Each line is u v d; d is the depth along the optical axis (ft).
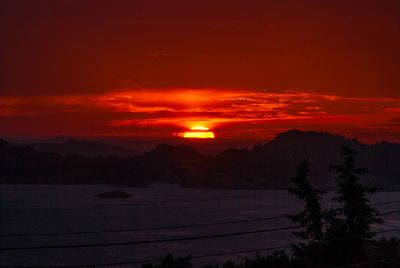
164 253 412.16
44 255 426.92
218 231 576.20
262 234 521.24
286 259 130.82
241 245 442.91
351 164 155.84
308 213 152.87
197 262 353.92
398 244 144.15
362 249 132.05
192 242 481.05
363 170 155.43
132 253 422.41
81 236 574.56
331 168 158.30
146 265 122.31
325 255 129.70
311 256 131.23
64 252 441.68
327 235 131.23
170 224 655.35
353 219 148.25
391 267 126.31
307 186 154.51
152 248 444.14
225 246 440.86
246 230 571.69
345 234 129.90
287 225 599.98
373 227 472.85
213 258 371.56
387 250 138.21
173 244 468.34
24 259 408.05
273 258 131.54
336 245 129.39
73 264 368.89
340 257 128.67
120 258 395.14
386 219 576.20
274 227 587.68
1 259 404.36
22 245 507.71
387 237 359.46
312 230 150.20
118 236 553.23
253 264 130.41
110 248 459.73
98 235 565.94
